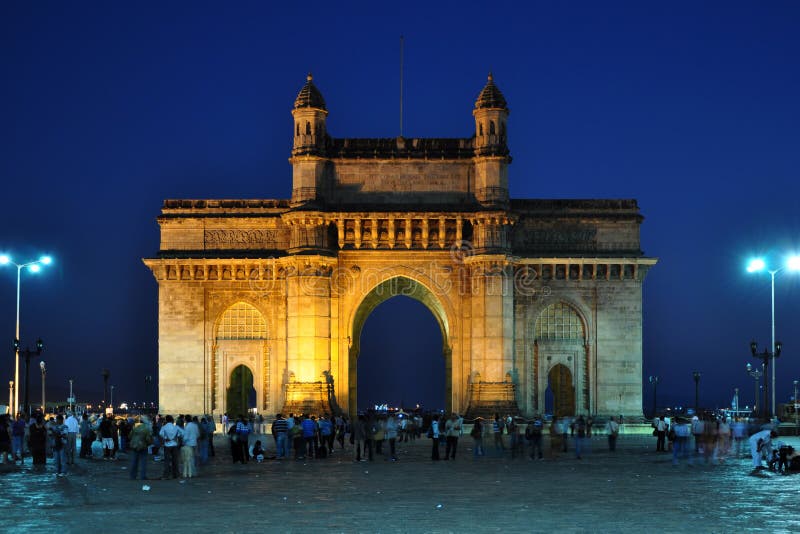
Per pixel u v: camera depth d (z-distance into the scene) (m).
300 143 102.94
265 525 37.28
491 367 100.50
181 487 50.56
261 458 68.88
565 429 74.19
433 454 68.25
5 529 36.59
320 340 99.88
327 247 102.19
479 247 101.56
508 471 59.41
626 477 55.34
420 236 103.12
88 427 74.19
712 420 70.75
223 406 104.75
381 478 55.03
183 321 105.06
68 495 47.12
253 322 105.50
